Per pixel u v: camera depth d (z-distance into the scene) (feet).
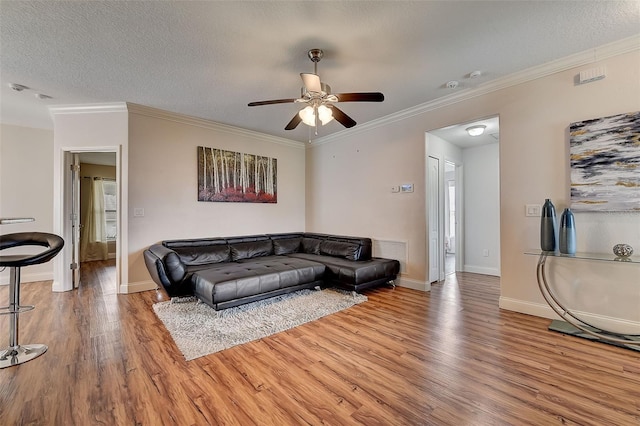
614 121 8.08
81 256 20.95
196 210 14.46
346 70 9.58
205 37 7.72
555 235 8.80
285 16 6.90
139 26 7.21
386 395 5.57
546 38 7.87
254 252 14.79
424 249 12.95
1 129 14.24
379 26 7.32
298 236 17.81
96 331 8.51
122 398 5.48
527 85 9.78
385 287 13.56
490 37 7.82
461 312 10.11
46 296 12.06
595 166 8.38
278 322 9.14
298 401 5.41
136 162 12.67
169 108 13.00
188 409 5.19
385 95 11.62
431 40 7.94
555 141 9.21
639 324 7.84
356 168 15.99
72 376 6.20
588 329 8.34
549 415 4.95
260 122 15.02
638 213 7.86
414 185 13.29
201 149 14.61
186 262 12.47
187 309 10.25
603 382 5.89
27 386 5.83
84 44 7.97
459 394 5.56
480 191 17.13
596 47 8.29
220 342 7.78
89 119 12.59
